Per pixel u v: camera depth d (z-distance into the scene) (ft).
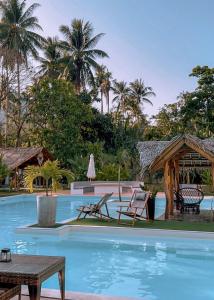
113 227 39.14
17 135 133.59
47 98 124.36
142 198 43.88
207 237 35.94
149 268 28.07
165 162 46.96
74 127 123.44
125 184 95.35
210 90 137.28
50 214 40.73
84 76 155.12
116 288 23.77
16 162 95.61
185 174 98.63
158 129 163.43
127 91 198.08
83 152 124.06
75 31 155.22
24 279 14.03
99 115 149.28
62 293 16.99
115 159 121.70
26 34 136.87
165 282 24.90
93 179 106.83
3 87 129.80
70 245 35.32
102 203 45.85
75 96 129.49
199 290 23.48
